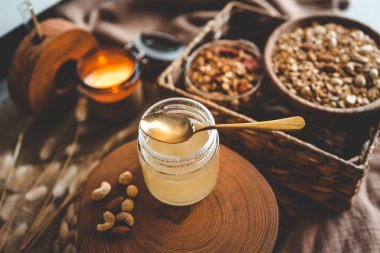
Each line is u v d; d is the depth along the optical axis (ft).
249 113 1.40
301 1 1.95
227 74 1.41
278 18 1.56
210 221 1.08
